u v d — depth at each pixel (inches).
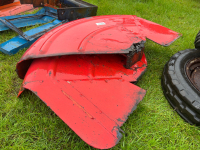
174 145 58.2
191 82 69.0
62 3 152.4
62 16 113.6
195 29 137.3
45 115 63.6
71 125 47.1
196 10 176.6
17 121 61.1
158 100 74.0
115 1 185.6
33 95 68.5
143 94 59.5
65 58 65.7
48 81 56.9
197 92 63.0
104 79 64.1
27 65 68.0
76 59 67.1
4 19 114.6
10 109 64.8
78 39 63.4
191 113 61.5
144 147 57.4
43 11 143.6
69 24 76.0
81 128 46.8
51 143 56.6
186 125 63.6
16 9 144.8
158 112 68.9
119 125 49.7
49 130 59.8
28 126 60.4
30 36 100.2
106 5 169.9
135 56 72.2
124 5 174.2
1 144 55.3
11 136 58.0
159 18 152.9
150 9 170.9
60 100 52.4
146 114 67.4
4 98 70.1
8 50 92.0
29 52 59.7
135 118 64.9
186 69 76.2
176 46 115.0
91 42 62.9
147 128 62.5
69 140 58.0
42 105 66.4
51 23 124.3
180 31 131.5
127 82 64.3
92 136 45.5
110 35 69.2
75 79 60.6
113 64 72.2
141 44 70.6
